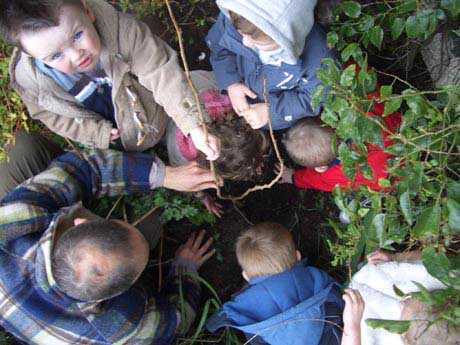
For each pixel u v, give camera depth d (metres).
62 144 2.34
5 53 2.12
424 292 1.18
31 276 1.81
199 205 2.40
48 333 1.85
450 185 1.20
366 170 1.46
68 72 1.72
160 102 1.91
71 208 1.92
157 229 2.39
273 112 2.10
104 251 1.65
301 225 2.57
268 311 2.09
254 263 2.10
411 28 1.54
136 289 2.00
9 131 2.22
